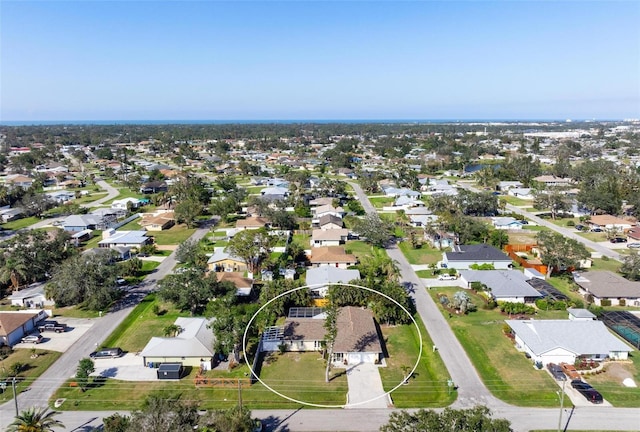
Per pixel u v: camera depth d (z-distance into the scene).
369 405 43.47
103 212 123.94
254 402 43.94
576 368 49.19
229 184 156.50
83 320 61.91
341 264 81.75
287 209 130.88
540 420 40.97
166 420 33.16
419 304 66.88
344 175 198.88
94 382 47.19
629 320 59.72
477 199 120.19
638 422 40.69
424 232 106.19
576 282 72.44
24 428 35.53
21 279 72.81
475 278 72.81
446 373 48.78
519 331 54.78
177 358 50.03
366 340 53.16
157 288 70.25
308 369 50.12
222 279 69.06
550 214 126.06
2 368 49.91
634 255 76.69
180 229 111.38
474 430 29.75
